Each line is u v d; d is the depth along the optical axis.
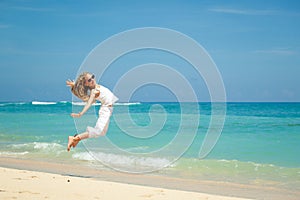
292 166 12.50
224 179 10.95
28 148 16.83
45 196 8.01
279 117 28.95
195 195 8.64
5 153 15.77
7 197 7.81
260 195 9.04
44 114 35.28
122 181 10.62
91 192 8.59
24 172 11.12
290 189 9.70
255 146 16.36
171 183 10.43
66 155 15.04
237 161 13.41
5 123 27.02
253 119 27.20
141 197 8.27
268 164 12.88
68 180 9.94
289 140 17.75
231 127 22.28
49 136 20.36
